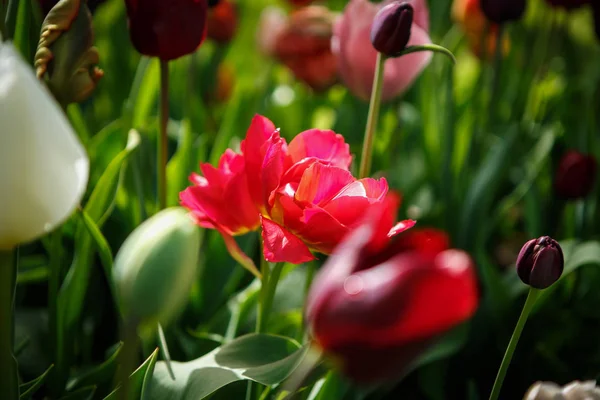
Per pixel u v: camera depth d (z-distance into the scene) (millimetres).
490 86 1282
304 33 1535
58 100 910
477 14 1492
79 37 902
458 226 1254
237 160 950
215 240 1136
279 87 1632
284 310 1131
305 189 899
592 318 1232
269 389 951
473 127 1282
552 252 906
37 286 1208
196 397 915
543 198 1422
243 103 1360
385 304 751
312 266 1052
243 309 1041
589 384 904
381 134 1347
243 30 2299
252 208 939
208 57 1743
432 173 1329
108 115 1512
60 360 1022
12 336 887
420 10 1147
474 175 1303
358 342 766
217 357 943
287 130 1447
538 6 1684
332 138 956
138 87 1229
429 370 1142
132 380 917
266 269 963
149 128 1213
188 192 946
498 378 939
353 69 1181
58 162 757
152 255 796
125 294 796
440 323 748
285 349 945
